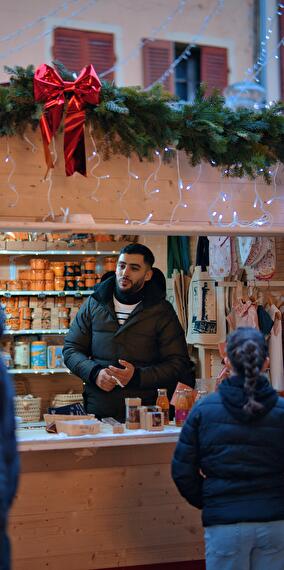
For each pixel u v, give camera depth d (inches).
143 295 171.6
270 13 319.9
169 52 317.1
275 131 164.4
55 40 298.2
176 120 157.6
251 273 212.5
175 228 153.7
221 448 109.0
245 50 327.3
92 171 158.2
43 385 286.0
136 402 151.8
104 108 150.5
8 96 146.6
